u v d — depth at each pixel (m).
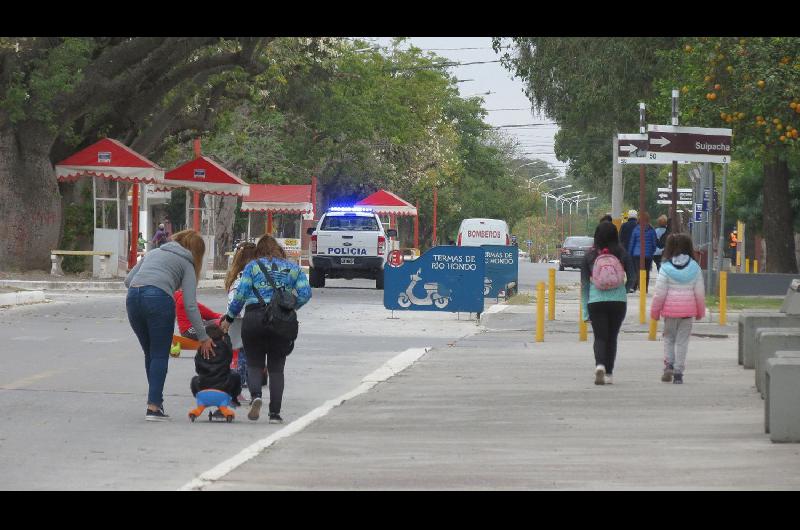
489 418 35.66
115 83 109.00
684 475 26.59
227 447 30.59
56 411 36.56
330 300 94.50
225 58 115.81
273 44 133.50
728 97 90.44
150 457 28.89
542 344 60.16
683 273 44.25
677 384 44.31
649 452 29.58
